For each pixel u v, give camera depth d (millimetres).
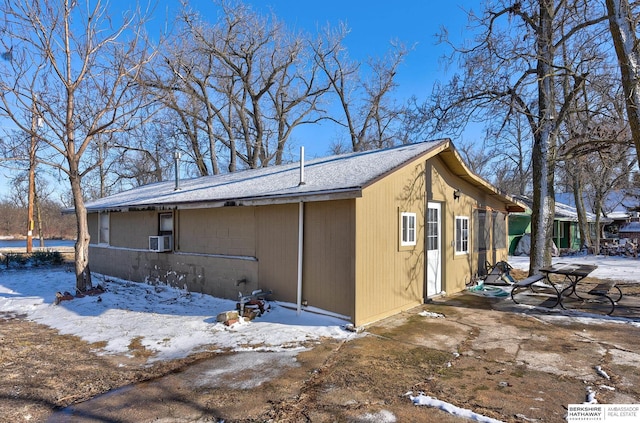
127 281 11062
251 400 3721
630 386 3922
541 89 11203
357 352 5027
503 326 6277
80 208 9180
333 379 4180
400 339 5582
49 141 9156
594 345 5273
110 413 3516
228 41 22516
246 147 25922
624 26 7289
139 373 4469
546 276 8805
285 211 7199
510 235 20562
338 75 28953
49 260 16344
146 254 10578
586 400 3635
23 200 39125
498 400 3643
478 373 4316
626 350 5055
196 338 5746
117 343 5578
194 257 9109
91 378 4336
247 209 7973
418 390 3889
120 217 11742
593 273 12695
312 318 6562
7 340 5766
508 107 11945
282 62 25078
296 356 4918
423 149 7773
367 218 6328
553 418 3305
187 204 8500
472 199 10531
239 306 6965
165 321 6738
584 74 10320
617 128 11328
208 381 4191
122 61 9273
